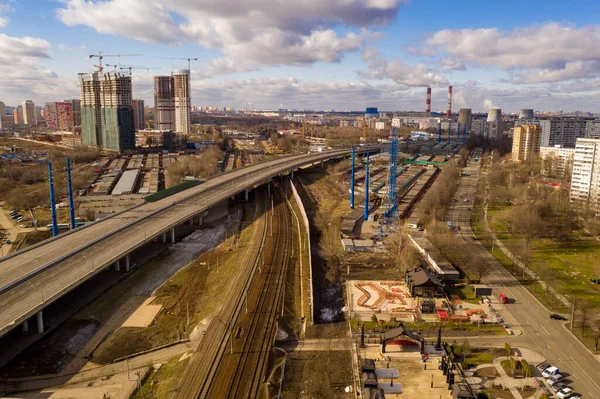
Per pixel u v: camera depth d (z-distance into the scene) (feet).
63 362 385.91
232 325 419.74
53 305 479.41
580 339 411.54
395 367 367.04
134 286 538.47
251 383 336.70
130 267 586.04
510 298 495.00
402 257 592.19
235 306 458.09
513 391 336.70
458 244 629.92
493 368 365.20
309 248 629.92
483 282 538.06
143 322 455.22
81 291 514.68
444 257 593.01
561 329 429.79
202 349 378.94
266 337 400.67
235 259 604.08
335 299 501.15
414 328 430.61
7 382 357.41
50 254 530.68
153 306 488.85
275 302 470.39
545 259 613.93
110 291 523.70
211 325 417.69
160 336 425.69
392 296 500.33
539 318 450.71
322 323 443.73
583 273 563.48
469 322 442.09
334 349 393.09
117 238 593.42
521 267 584.81
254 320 431.02
